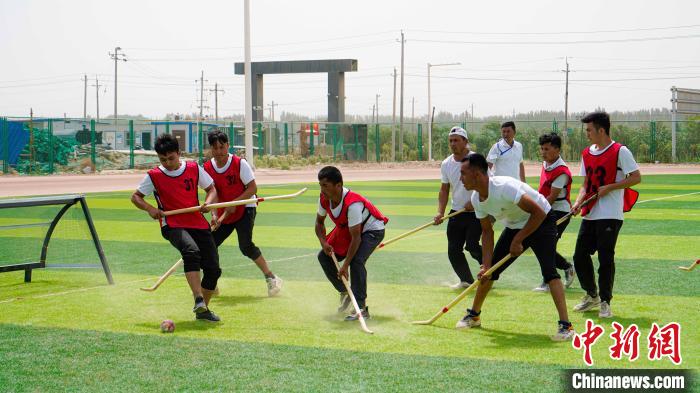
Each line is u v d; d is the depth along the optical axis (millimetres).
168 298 7844
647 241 12031
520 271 9406
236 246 11930
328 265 7145
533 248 6305
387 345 5855
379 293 8078
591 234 7000
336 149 48688
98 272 9477
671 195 21375
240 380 4957
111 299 7801
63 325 6582
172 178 7098
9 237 12906
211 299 7828
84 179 31562
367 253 6938
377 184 28234
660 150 48156
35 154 36750
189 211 6930
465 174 6176
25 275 8891
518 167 9734
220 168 8055
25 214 17016
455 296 7902
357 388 4773
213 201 7242
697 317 6754
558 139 8328
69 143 39562
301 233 13562
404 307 7348
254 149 50844
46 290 8320
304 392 4703
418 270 9602
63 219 13867
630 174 6840
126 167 39688
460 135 8117
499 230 13797
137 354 5609
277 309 7305
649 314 6887
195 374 5098
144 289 7250
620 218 6902
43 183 28594
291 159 44812
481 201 6285
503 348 5758
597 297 7113
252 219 8086
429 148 50500
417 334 6234
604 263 6848
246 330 6395
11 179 31422
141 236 13086
